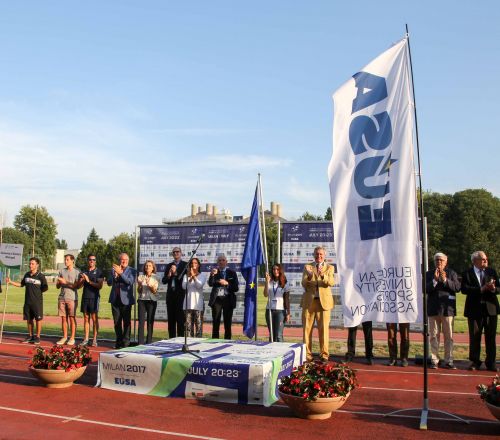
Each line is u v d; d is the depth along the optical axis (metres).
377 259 7.13
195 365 7.48
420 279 6.91
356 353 11.91
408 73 7.16
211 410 6.90
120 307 11.64
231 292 11.28
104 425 6.23
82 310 12.52
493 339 9.79
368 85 7.41
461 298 35.12
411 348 12.70
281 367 7.79
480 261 9.80
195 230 13.77
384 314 7.03
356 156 7.37
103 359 8.10
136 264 14.02
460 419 6.55
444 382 8.84
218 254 13.56
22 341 13.30
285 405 7.21
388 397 7.82
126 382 7.91
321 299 10.16
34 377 8.62
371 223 7.20
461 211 61.75
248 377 7.19
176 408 6.98
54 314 21.17
